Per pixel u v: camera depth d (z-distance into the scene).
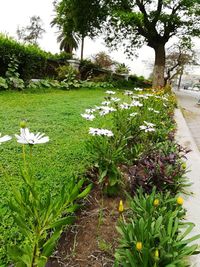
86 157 3.02
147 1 18.62
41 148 3.26
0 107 5.63
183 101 16.19
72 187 1.17
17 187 2.23
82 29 19.30
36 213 1.17
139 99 4.42
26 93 8.32
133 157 2.93
